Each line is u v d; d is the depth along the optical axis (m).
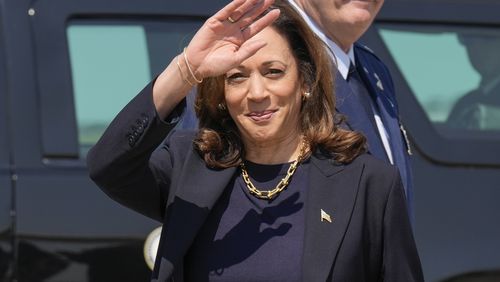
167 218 6.49
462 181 9.45
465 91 10.02
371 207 6.48
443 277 9.09
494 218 9.31
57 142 9.12
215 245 6.39
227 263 6.32
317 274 6.18
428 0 10.23
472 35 10.27
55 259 8.76
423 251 9.14
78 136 9.24
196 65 6.06
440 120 9.84
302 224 6.37
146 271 8.83
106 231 8.84
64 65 9.36
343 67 7.74
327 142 6.56
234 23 6.08
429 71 9.98
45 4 9.52
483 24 10.29
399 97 9.80
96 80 9.46
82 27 9.55
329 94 6.68
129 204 6.61
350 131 6.68
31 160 9.02
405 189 7.64
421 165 9.50
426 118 9.72
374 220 6.48
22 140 9.05
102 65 9.52
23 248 8.73
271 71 6.39
